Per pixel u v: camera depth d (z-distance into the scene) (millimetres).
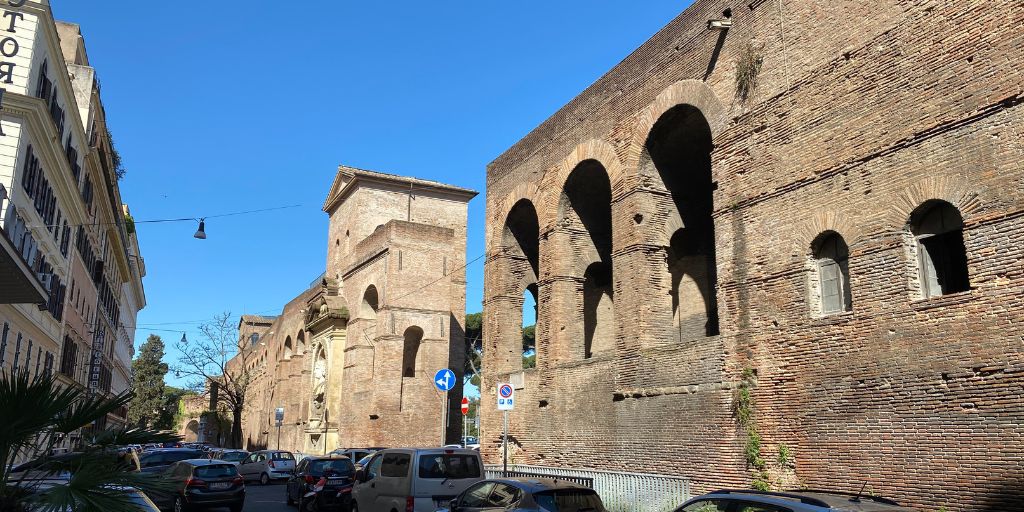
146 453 29453
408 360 45844
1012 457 11805
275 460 38188
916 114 14094
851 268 14945
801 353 15750
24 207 25000
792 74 16938
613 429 21016
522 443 25531
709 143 21906
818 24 16484
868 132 14992
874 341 14273
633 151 21781
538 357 25766
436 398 41875
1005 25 12789
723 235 18203
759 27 18000
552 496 11867
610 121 23141
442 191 53375
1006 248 12297
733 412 17109
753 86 17891
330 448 45344
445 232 44000
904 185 14141
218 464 22953
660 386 19406
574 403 23016
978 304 12586
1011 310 12102
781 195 16766
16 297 18828
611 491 19219
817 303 15883
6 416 7766
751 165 17688
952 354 12891
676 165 22250
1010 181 12367
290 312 60375
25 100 23656
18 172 23656
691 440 18156
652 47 21516
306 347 53562
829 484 14719
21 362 27734
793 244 16312
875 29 15148
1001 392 12078
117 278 64438
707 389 17891
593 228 26078
